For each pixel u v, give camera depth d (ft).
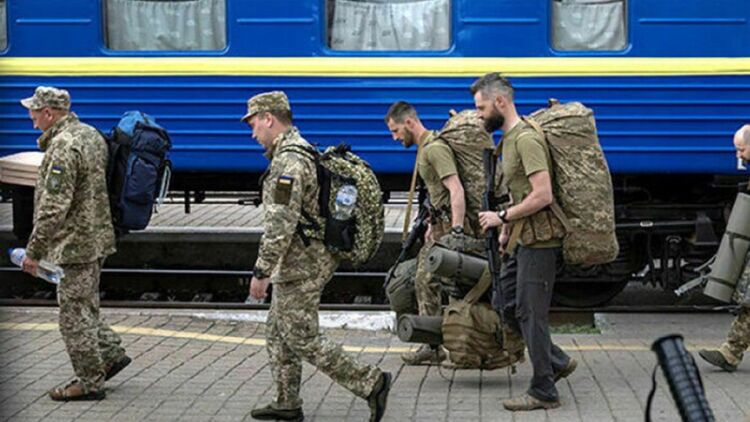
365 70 31.73
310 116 31.99
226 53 31.99
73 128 20.65
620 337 28.17
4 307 31.73
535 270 20.20
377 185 19.62
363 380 19.20
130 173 21.16
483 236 23.70
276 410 19.97
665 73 31.35
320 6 31.71
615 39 31.60
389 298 25.18
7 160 27.99
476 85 20.47
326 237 19.02
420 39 31.91
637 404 21.01
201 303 32.32
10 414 20.39
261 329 28.53
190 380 23.11
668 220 33.06
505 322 21.22
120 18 32.45
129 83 32.30
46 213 19.93
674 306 33.01
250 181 35.37
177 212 47.65
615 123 31.55
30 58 32.40
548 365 20.53
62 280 20.90
